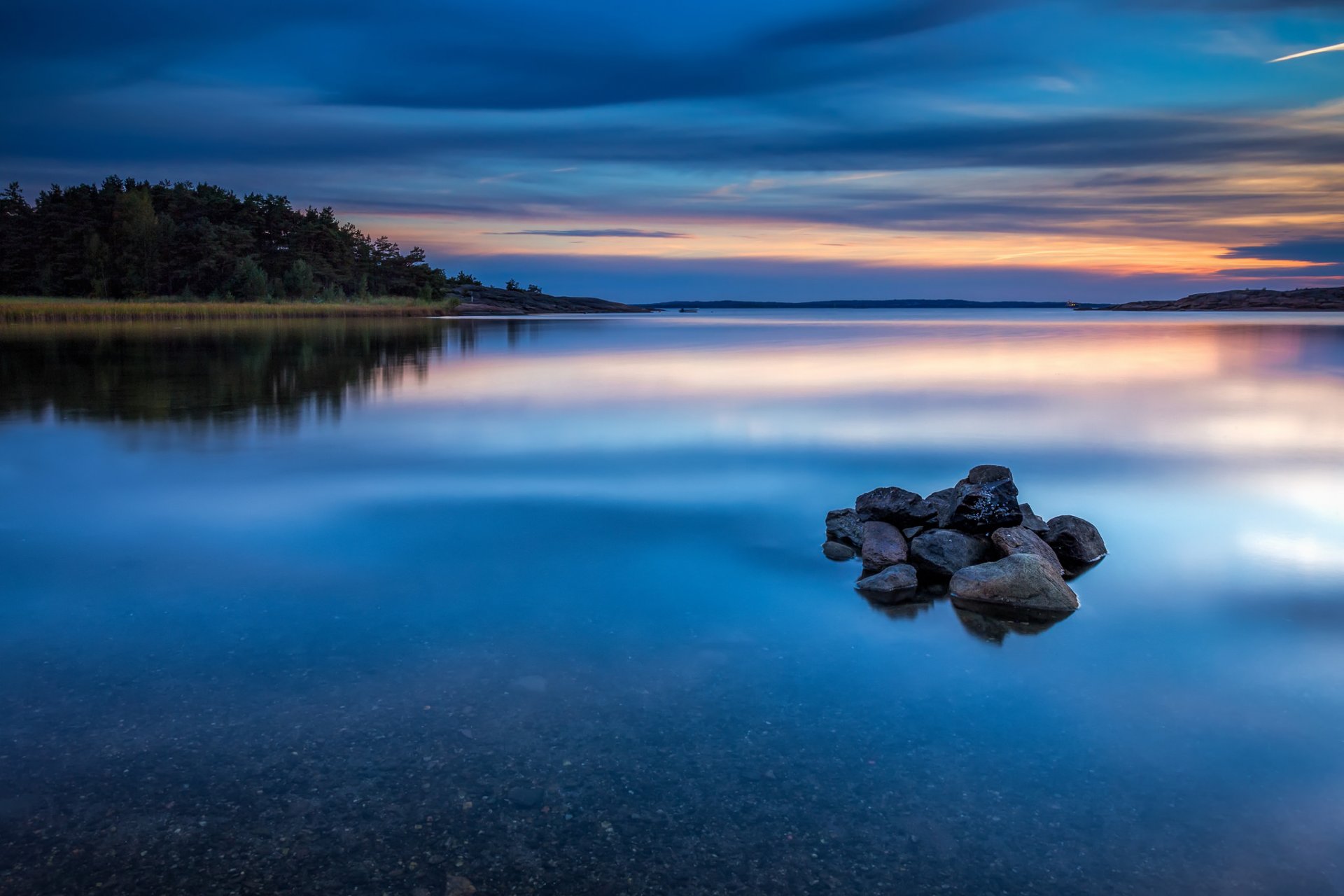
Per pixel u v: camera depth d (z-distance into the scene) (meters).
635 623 7.72
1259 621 7.98
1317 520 11.75
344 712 5.96
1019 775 5.26
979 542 9.80
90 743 5.52
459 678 6.53
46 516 11.47
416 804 4.89
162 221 136.62
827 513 11.70
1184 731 5.84
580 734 5.69
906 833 4.68
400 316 133.12
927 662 6.95
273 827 4.68
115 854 4.45
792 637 7.46
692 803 4.93
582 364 41.22
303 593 8.43
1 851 4.46
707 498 12.73
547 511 11.87
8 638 7.24
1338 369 37.72
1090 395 27.39
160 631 7.43
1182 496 13.22
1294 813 4.89
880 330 93.38
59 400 24.81
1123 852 4.54
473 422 20.88
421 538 10.45
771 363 41.84
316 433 19.03
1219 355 47.97
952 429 19.83
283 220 157.38
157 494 12.78
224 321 89.94
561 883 4.26
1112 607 8.38
